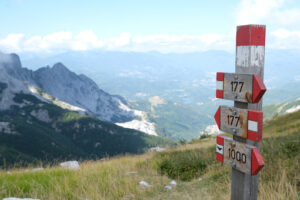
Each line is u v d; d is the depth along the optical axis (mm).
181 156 11148
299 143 8367
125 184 7336
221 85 3705
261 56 3176
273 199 4625
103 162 12188
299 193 5004
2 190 5758
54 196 5879
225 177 7383
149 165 10852
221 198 5801
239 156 3311
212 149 12273
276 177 5883
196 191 6836
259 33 3107
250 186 3320
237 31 3314
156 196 6621
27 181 6613
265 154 8445
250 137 3074
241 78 3232
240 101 3293
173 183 7934
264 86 2877
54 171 8141
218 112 3828
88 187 6707
